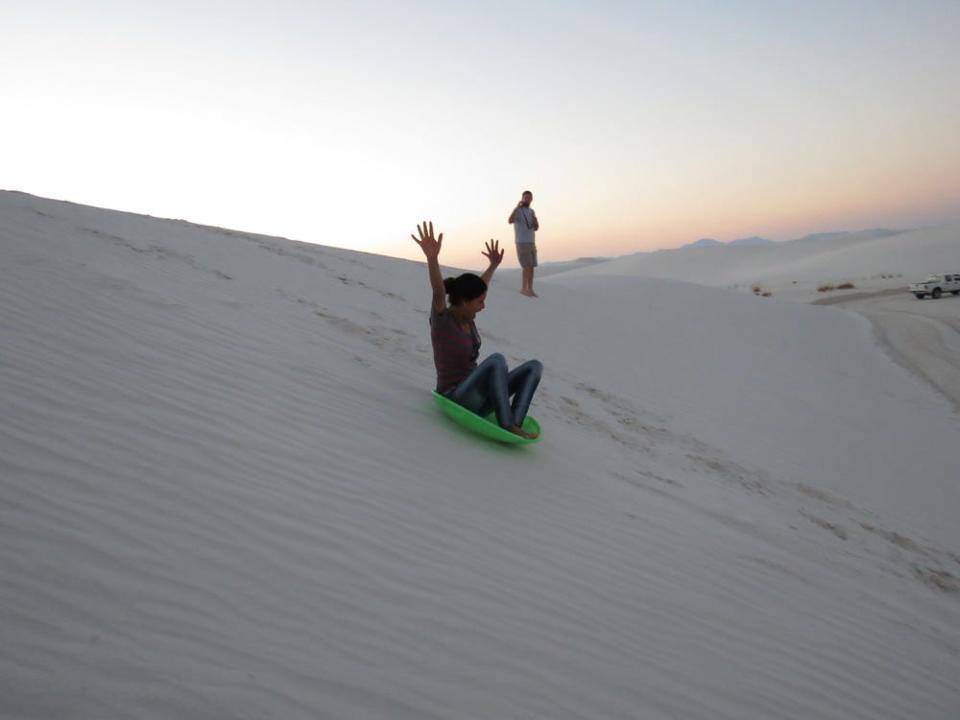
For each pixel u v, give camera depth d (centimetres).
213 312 643
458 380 536
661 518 490
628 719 254
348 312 871
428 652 252
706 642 332
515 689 247
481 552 348
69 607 218
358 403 514
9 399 351
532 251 1582
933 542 711
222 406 423
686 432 880
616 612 332
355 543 314
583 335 1377
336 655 233
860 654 378
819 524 642
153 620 223
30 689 181
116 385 405
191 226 1223
